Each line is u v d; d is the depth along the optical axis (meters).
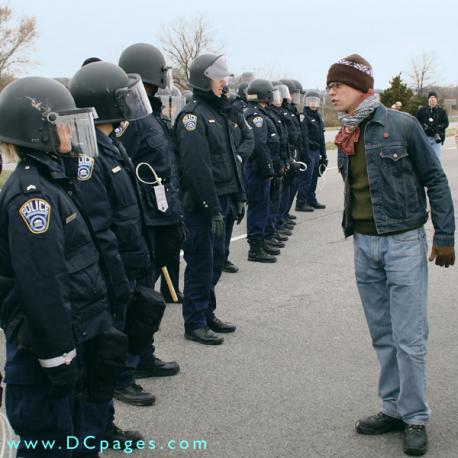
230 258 7.93
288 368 4.64
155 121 4.37
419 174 3.49
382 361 3.70
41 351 2.51
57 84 2.72
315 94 10.91
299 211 11.27
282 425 3.84
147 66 4.39
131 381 4.14
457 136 6.91
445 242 3.48
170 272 6.02
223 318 5.70
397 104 16.66
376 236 3.53
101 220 3.09
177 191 4.48
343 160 3.64
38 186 2.53
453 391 4.23
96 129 3.45
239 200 5.27
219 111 5.05
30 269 2.46
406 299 3.47
